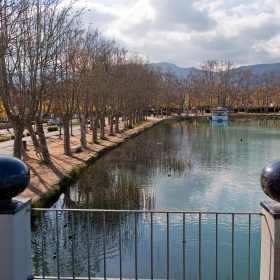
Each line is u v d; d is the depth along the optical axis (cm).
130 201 1706
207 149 3497
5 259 451
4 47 1599
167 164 2653
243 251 1184
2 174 444
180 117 9262
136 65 5484
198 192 1895
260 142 4050
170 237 1287
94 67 3120
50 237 1255
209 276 1044
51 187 1739
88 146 3366
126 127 5616
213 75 10506
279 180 430
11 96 1905
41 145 2359
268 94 9925
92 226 1362
